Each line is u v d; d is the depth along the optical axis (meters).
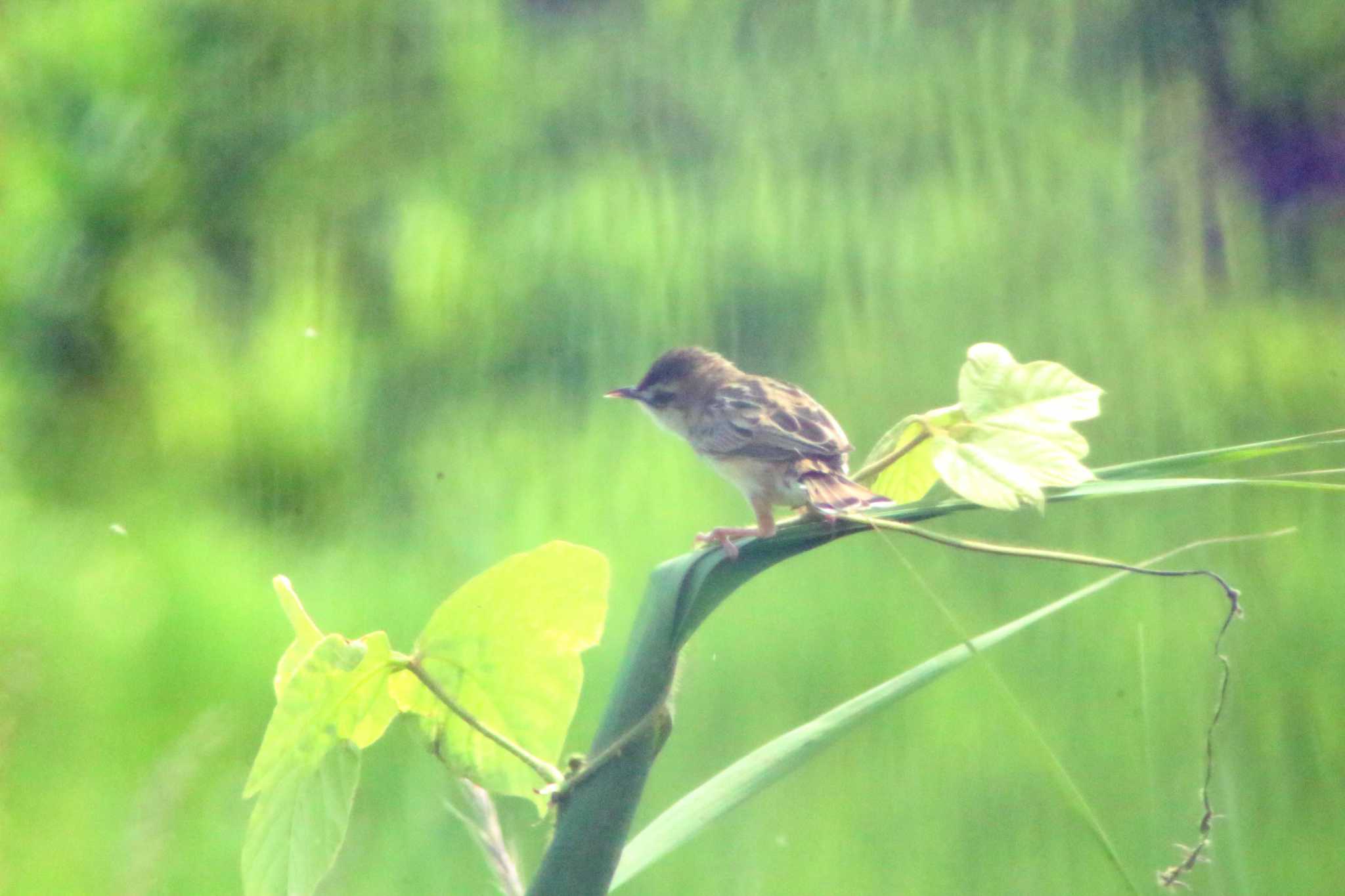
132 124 8.76
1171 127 6.79
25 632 6.64
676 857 6.44
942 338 6.72
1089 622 6.52
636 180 7.70
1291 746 6.44
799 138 7.31
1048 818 6.43
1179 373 6.64
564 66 8.66
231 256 8.85
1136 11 6.98
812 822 6.45
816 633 6.55
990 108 6.89
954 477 4.94
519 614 4.83
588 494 6.74
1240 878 6.29
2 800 6.49
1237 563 6.54
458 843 6.45
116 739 6.54
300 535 6.82
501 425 7.15
